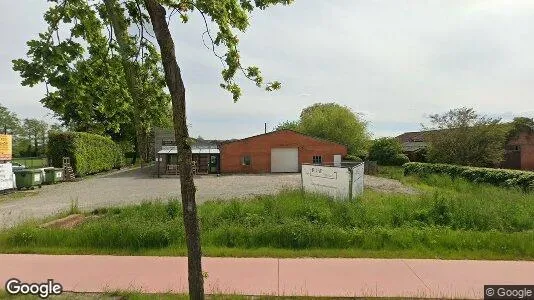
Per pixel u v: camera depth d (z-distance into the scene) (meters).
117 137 43.22
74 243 7.64
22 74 3.56
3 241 7.73
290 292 5.28
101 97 4.63
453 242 7.43
